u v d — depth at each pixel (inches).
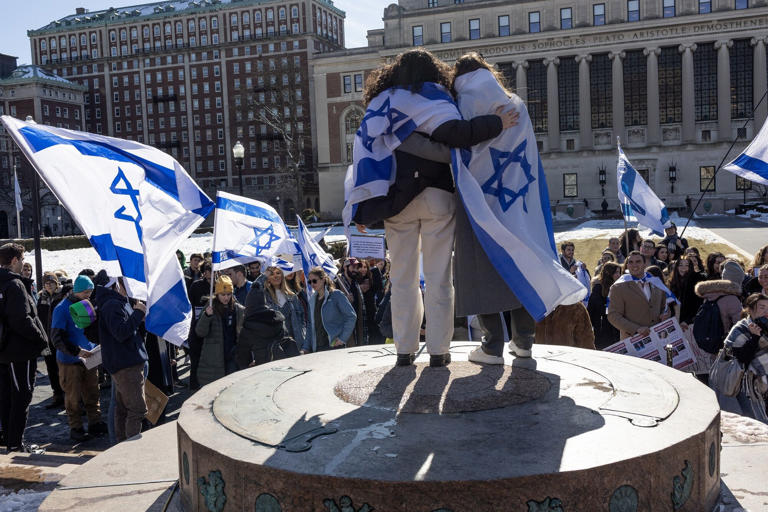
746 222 1743.4
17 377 291.3
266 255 392.8
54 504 141.5
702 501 117.9
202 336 359.9
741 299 356.5
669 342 322.0
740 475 141.2
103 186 250.2
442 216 157.8
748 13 2556.6
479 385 146.9
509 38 2770.7
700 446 116.4
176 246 272.7
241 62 4087.1
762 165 410.9
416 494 98.0
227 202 390.3
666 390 142.9
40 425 386.6
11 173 3683.6
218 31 4146.2
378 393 144.2
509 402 134.7
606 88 2790.4
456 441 113.8
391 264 168.6
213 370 358.0
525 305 144.6
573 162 2795.3
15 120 238.8
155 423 287.9
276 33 3993.6
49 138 244.2
